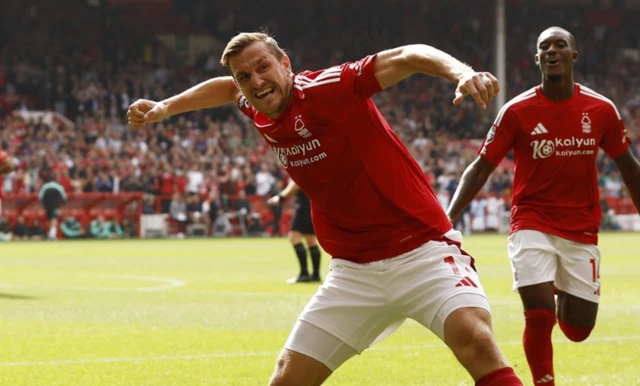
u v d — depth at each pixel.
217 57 60.75
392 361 9.88
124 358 10.07
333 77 5.54
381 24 65.62
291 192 18.81
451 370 9.36
